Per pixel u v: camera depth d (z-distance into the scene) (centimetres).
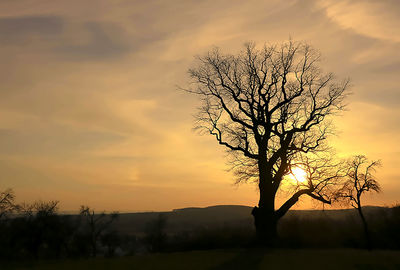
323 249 3534
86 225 5991
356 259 2656
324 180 3747
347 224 4200
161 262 2644
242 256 2903
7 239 4853
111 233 6675
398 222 3928
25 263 2817
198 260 2712
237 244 3897
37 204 5325
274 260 2627
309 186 3756
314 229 3931
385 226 3997
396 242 3731
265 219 3659
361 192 3678
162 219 7000
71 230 5641
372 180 3700
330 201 3712
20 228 5034
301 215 4144
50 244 5422
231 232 4075
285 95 3784
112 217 6131
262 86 3825
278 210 3722
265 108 3853
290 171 3800
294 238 3866
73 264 2664
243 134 3888
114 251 6706
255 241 3681
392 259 2672
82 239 5872
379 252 3198
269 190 3722
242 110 3847
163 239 6694
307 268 2256
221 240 3975
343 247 3847
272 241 3638
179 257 2961
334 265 2380
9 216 4881
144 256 3209
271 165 3744
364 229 3956
